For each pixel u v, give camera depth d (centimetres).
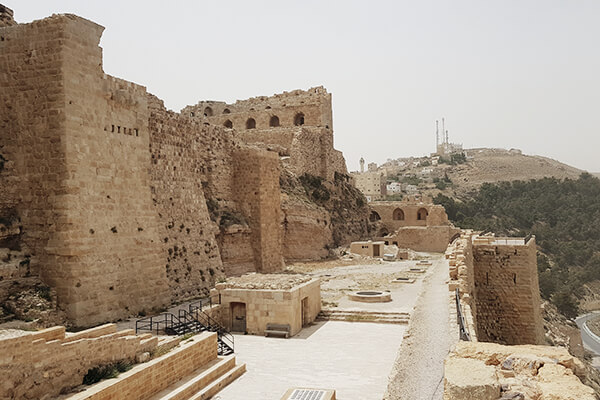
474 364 1019
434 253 6981
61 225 2361
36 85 2445
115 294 2597
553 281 9981
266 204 4703
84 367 1498
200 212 3812
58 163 2391
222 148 4538
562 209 16600
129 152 2823
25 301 2184
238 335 2691
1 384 1256
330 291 3812
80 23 2520
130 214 2788
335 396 1739
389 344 2442
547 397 875
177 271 3347
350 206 7638
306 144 6975
